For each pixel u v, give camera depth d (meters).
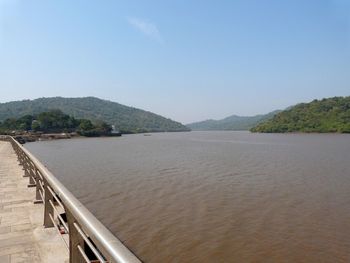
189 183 27.72
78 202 2.49
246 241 14.73
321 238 15.25
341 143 84.50
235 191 24.56
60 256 4.19
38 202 7.19
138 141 109.62
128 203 20.81
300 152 60.34
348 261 12.98
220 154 56.94
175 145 85.75
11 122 122.81
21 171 13.19
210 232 15.79
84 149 69.50
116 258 1.51
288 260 13.16
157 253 13.51
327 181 29.25
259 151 63.38
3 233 5.29
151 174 32.88
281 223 17.25
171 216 18.11
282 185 27.17
